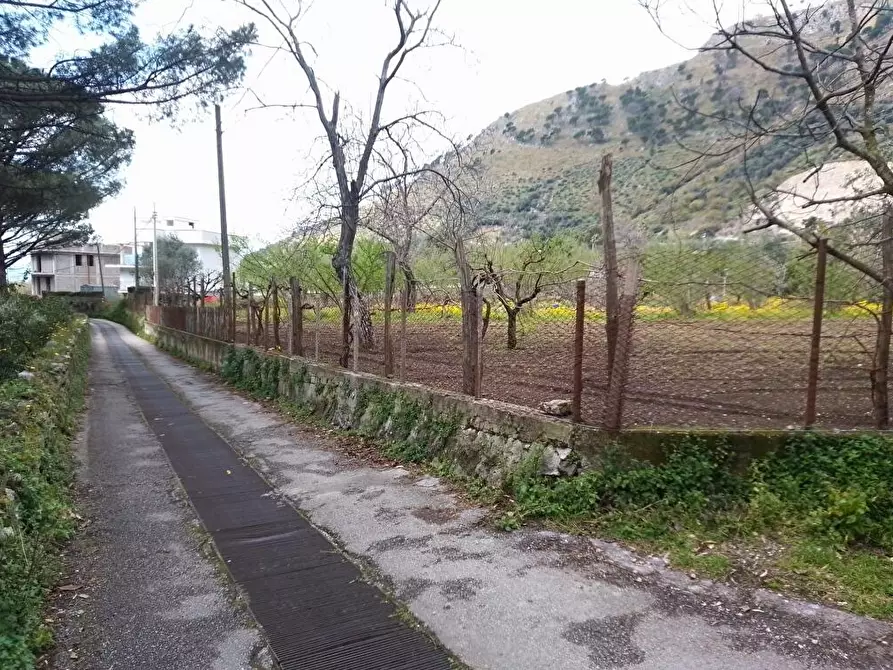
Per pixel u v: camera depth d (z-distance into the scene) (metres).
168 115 9.11
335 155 11.41
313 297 12.76
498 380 7.66
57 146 14.70
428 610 3.39
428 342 9.95
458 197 11.34
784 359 8.68
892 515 3.72
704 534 3.97
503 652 2.94
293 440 7.98
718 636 2.95
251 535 4.67
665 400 6.16
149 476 6.41
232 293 15.59
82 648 3.10
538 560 3.92
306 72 11.19
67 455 6.86
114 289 74.56
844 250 4.91
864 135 4.57
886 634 2.85
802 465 4.21
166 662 2.97
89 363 19.17
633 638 2.99
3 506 3.82
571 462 4.65
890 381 6.77
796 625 2.99
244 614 3.42
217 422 9.53
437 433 6.16
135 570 4.04
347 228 11.34
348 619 3.34
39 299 22.61
